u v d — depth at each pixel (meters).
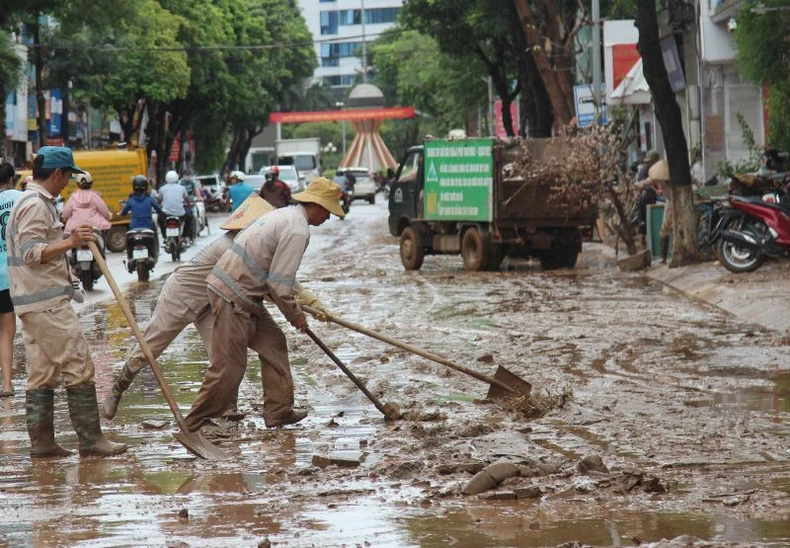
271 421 18.50
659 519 12.73
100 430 16.94
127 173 68.50
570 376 23.02
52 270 16.84
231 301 17.80
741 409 19.42
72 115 137.12
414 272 52.16
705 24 63.09
